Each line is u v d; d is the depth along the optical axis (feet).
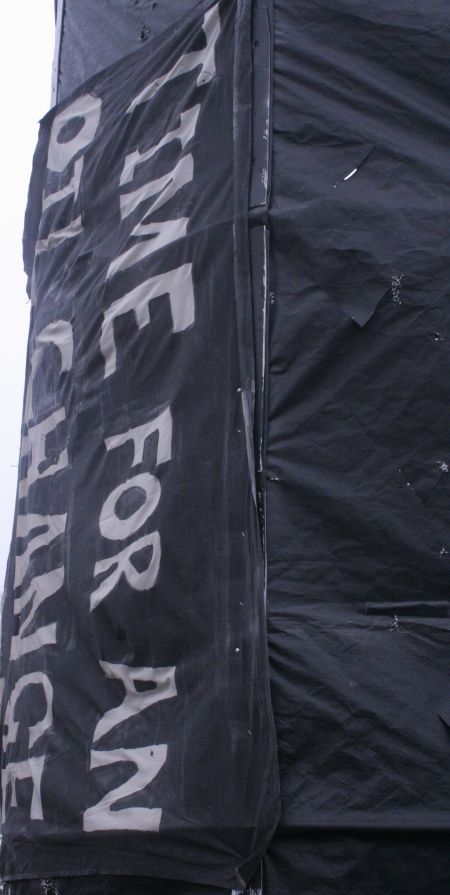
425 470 20.34
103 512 23.73
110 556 23.09
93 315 25.67
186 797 19.69
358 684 19.06
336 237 21.24
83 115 28.45
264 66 22.71
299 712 18.99
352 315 20.83
